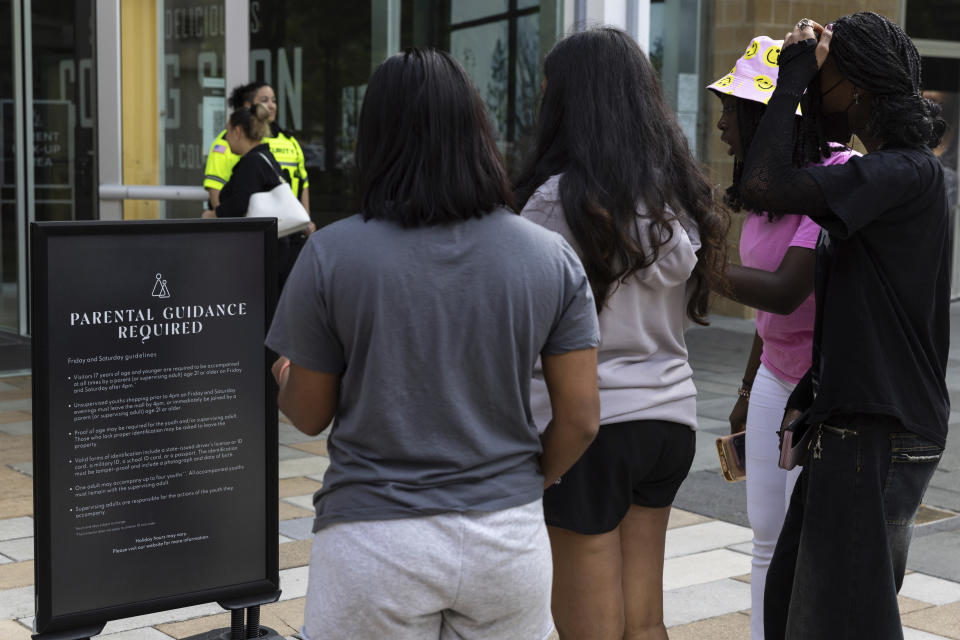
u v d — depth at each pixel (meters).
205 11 6.91
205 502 2.72
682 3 9.08
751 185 2.23
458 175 1.85
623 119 2.34
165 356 2.64
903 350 2.21
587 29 2.43
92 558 2.60
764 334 2.84
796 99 2.24
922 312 2.23
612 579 2.42
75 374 2.54
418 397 1.84
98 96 6.64
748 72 2.68
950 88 11.66
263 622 3.55
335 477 1.90
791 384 2.81
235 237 2.70
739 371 8.12
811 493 2.27
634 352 2.42
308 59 8.48
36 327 2.48
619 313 2.38
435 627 1.94
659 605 2.60
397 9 8.30
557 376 1.93
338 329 1.84
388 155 1.87
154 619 3.56
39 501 2.52
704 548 4.36
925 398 2.23
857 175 2.15
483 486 1.87
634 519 2.56
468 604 1.88
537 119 2.48
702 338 9.43
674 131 2.44
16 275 8.18
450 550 1.84
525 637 1.97
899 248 2.20
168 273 2.62
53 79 7.64
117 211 6.72
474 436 1.85
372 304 1.82
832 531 2.23
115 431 2.59
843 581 2.22
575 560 2.40
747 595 3.85
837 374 2.22
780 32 9.41
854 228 2.14
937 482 5.28
